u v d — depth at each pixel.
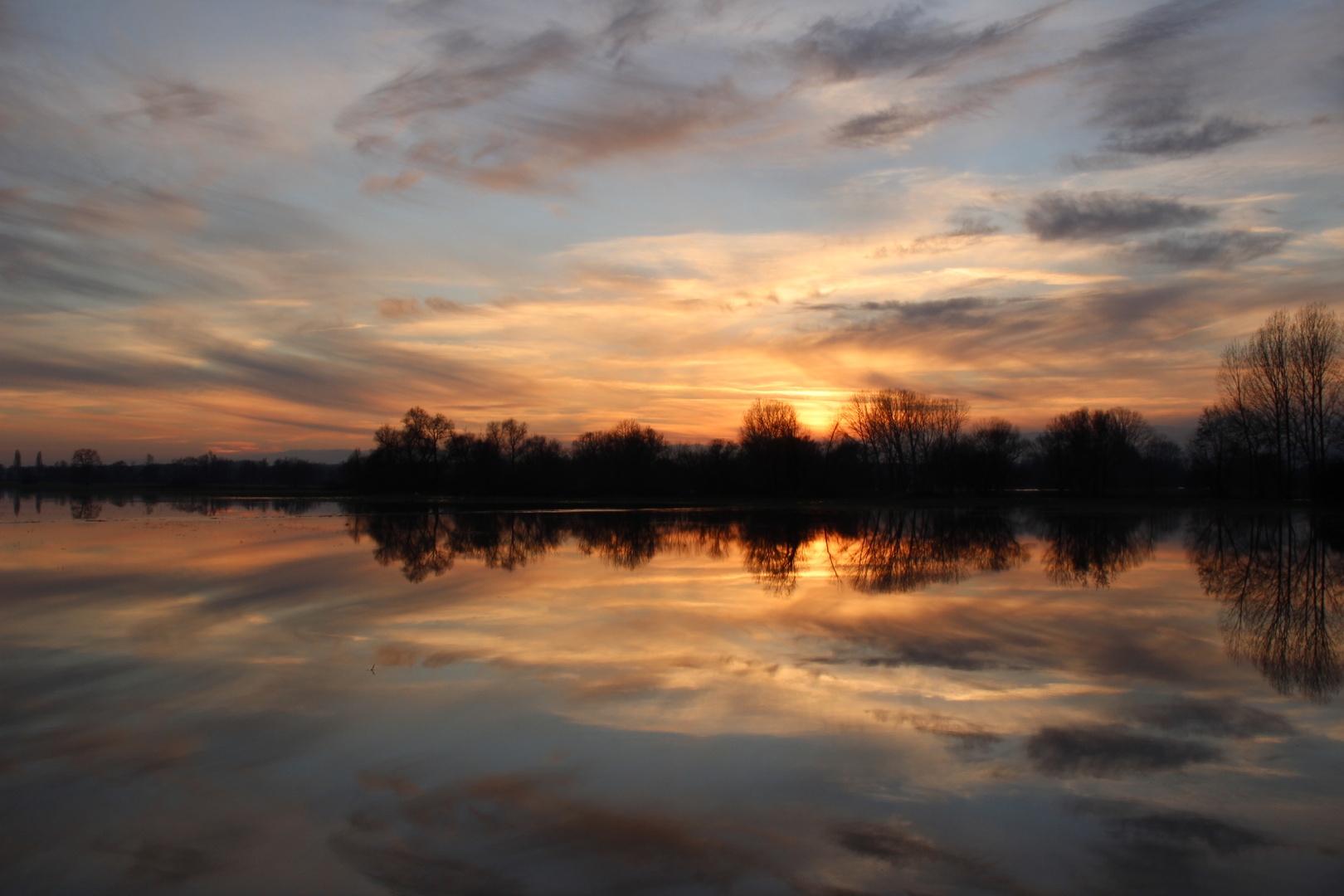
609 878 6.89
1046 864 7.08
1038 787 8.64
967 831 7.67
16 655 14.38
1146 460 117.62
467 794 8.52
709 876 6.90
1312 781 8.83
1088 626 17.11
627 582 23.47
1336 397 66.25
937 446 106.81
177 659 14.12
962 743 9.98
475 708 11.34
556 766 9.23
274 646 15.03
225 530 45.03
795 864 7.08
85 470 169.88
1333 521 51.97
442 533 42.75
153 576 24.81
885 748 9.77
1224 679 12.88
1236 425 73.19
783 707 11.37
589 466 113.31
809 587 22.62
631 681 12.66
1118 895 6.61
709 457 105.00
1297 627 17.11
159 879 6.91
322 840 7.57
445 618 17.78
